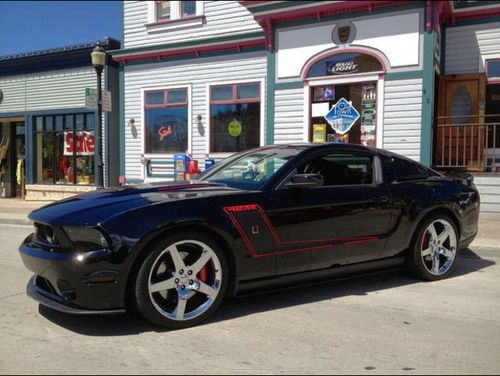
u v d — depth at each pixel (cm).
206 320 431
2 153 1764
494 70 1077
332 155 516
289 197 461
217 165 565
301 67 1121
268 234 443
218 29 1326
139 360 350
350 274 510
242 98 1287
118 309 384
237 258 429
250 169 503
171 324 404
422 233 555
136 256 385
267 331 409
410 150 1023
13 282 580
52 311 461
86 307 381
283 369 336
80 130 1537
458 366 343
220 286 424
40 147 1636
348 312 461
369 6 1031
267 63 1163
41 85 1591
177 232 402
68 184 1568
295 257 460
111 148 1488
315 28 1101
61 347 374
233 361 349
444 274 580
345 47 1072
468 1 1063
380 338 396
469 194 604
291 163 481
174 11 1386
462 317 450
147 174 1430
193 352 364
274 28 1146
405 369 338
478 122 1076
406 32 1012
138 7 1432
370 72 1052
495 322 438
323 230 477
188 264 413
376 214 514
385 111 1043
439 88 1098
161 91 1400
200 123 1345
